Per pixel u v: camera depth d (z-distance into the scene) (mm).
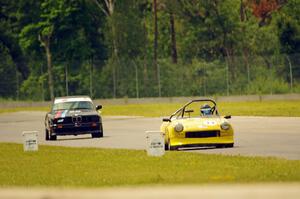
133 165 62344
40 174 58875
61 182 51688
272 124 112188
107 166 62719
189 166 59125
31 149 82812
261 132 96375
